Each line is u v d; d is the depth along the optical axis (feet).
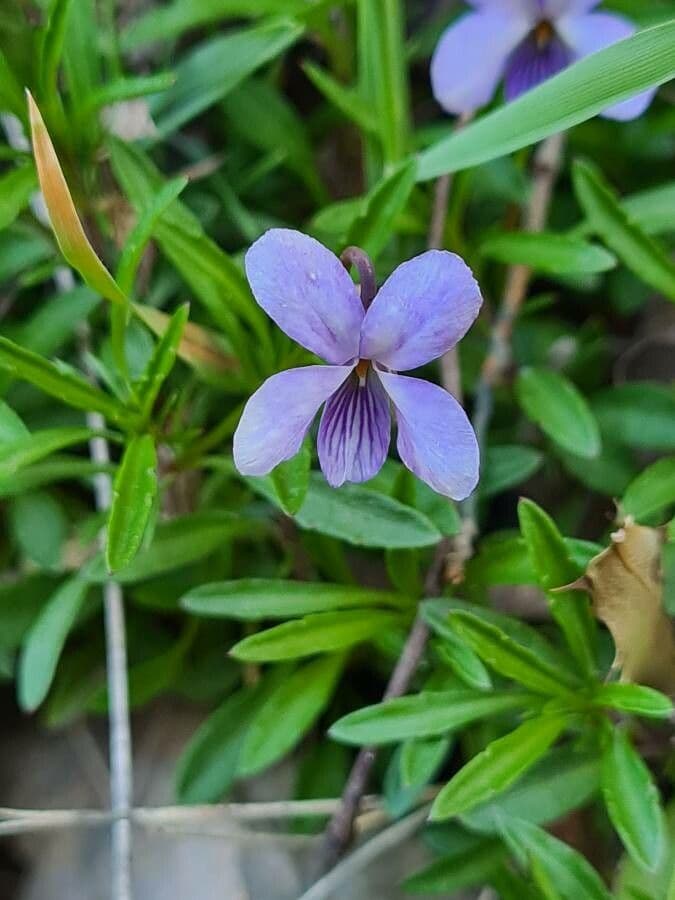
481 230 0.61
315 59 0.65
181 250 0.49
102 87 0.51
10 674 0.55
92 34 0.52
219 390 0.55
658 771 0.51
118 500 0.46
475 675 0.47
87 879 0.54
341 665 0.51
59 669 0.56
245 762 0.49
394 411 0.46
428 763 0.47
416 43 0.61
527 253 0.54
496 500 0.58
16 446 0.47
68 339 0.57
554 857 0.46
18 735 0.57
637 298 0.60
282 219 0.62
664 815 0.48
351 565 0.56
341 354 0.44
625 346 0.61
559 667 0.48
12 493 0.54
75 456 0.58
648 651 0.47
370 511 0.49
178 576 0.54
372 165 0.57
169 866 0.53
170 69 0.60
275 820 0.54
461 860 0.49
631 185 0.63
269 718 0.50
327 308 0.43
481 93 0.55
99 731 0.57
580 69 0.48
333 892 0.52
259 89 0.60
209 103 0.55
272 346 0.51
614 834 0.52
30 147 0.52
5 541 0.57
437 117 0.64
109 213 0.54
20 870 0.55
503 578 0.50
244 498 0.55
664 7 0.59
